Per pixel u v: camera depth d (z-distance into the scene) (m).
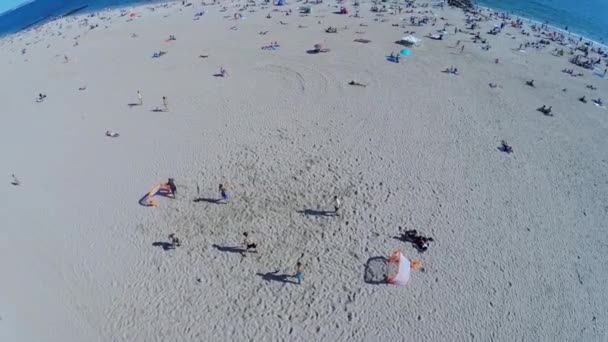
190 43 47.44
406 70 38.34
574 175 25.84
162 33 52.31
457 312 17.62
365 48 43.19
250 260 19.95
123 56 45.34
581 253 20.58
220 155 27.33
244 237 21.17
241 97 34.25
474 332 16.89
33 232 22.25
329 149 27.56
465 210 22.83
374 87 35.12
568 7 66.62
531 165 26.48
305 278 18.98
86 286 19.12
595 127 30.91
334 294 18.27
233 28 51.50
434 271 19.36
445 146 27.94
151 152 28.02
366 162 26.33
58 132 31.33
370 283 18.70
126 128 30.94
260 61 40.88
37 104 36.16
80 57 46.59
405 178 25.02
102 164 27.23
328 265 19.58
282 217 22.33
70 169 27.00
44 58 47.97
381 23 51.34
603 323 17.39
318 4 59.84
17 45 56.28
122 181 25.53
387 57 40.94
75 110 34.34
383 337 16.62
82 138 30.23
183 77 38.50
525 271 19.53
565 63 42.47
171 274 19.47
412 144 28.05
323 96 33.84
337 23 51.25
